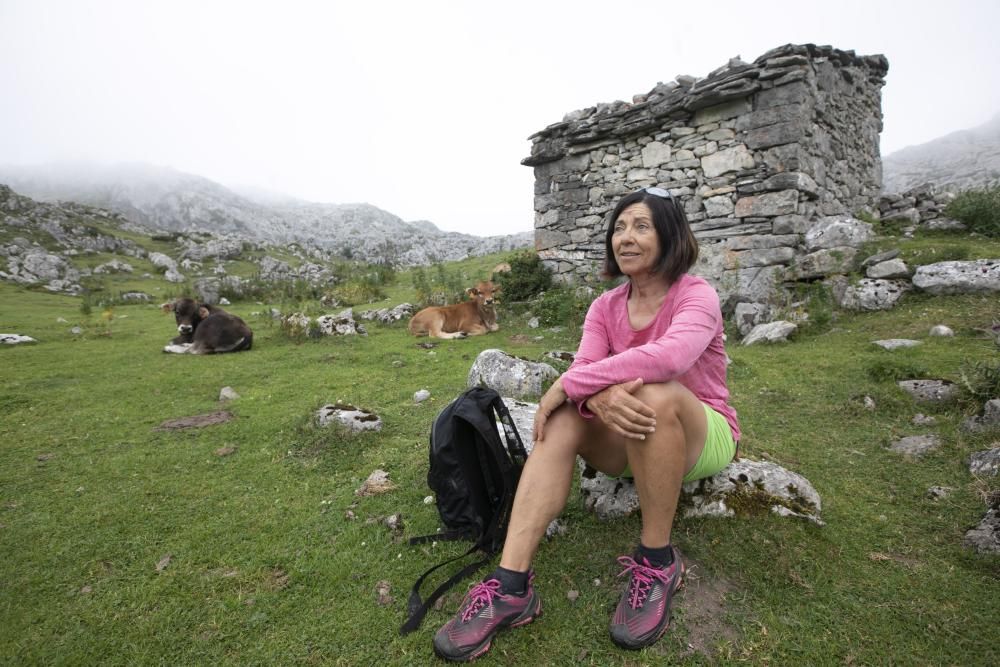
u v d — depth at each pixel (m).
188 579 2.44
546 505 1.89
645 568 1.92
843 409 4.11
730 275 8.84
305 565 2.49
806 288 7.82
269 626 2.10
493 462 2.51
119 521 3.03
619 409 1.77
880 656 1.76
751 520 2.39
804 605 2.00
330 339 9.14
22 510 3.21
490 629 1.83
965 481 2.89
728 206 8.83
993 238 8.16
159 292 23.50
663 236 2.09
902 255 7.51
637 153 9.91
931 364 4.75
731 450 2.27
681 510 2.45
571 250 11.09
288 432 4.38
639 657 1.80
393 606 2.17
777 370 5.26
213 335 8.28
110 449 4.23
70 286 22.78
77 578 2.49
